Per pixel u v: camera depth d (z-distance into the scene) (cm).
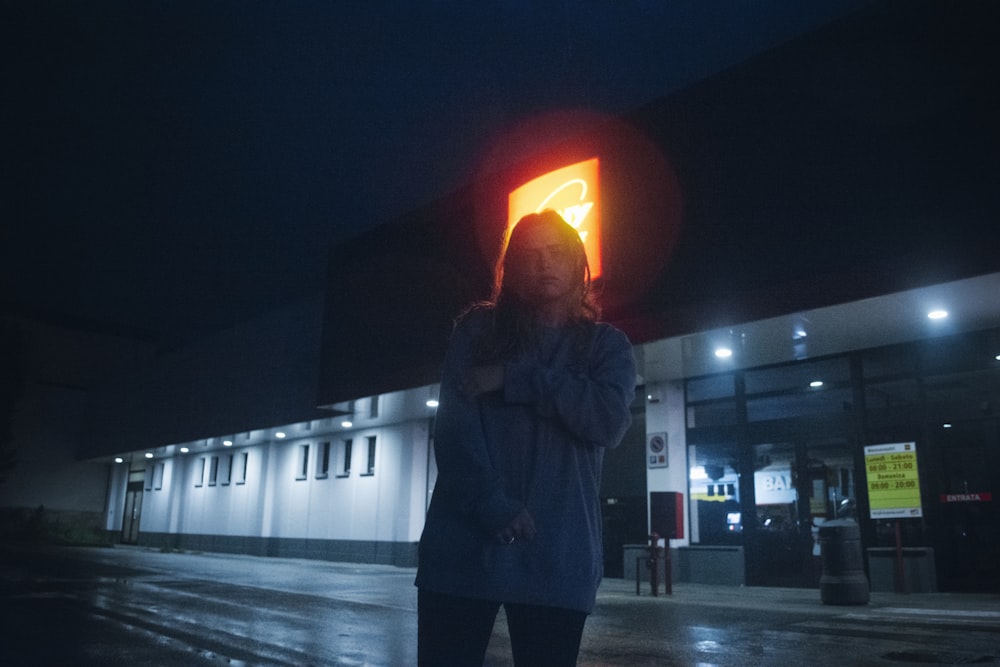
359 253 2027
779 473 1462
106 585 1356
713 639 793
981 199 954
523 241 179
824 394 1422
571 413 160
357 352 1950
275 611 1026
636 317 1287
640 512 1666
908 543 1295
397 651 722
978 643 750
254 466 2859
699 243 1230
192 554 2769
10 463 3519
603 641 782
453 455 161
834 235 1080
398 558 2136
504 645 757
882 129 1062
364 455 2373
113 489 3894
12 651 690
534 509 159
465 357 173
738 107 1229
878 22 1098
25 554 2386
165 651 706
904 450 1309
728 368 1528
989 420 1228
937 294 1038
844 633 828
